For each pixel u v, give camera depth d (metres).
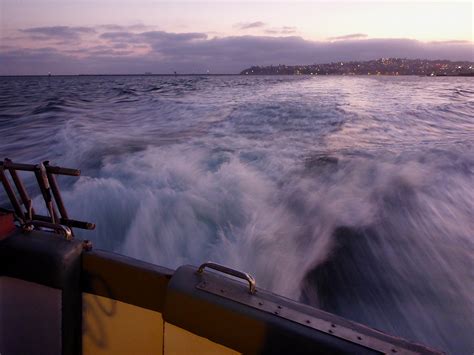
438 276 5.36
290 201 7.47
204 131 14.48
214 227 6.38
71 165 10.20
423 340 4.33
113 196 7.23
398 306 4.86
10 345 2.07
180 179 8.19
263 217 6.75
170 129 15.25
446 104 23.61
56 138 13.73
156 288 1.84
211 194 7.36
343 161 9.85
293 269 5.53
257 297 1.58
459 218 6.91
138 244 6.04
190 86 54.88
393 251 5.96
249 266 5.57
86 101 28.64
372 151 10.95
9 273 1.97
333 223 6.70
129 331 1.94
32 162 10.78
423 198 7.62
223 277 1.69
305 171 9.16
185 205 6.86
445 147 11.17
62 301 1.91
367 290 5.15
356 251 5.95
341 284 5.27
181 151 11.01
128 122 17.73
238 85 55.72
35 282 1.93
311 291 5.16
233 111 18.92
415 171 9.02
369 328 1.45
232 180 8.13
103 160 10.33
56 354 1.98
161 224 6.38
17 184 2.11
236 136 13.27
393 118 17.69
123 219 6.59
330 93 33.28
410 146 11.65
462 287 5.12
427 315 4.67
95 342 2.02
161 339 1.89
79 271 1.97
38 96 36.38
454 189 8.03
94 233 6.29
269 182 8.36
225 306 1.51
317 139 12.77
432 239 6.27
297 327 1.42
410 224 6.70
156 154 10.70
